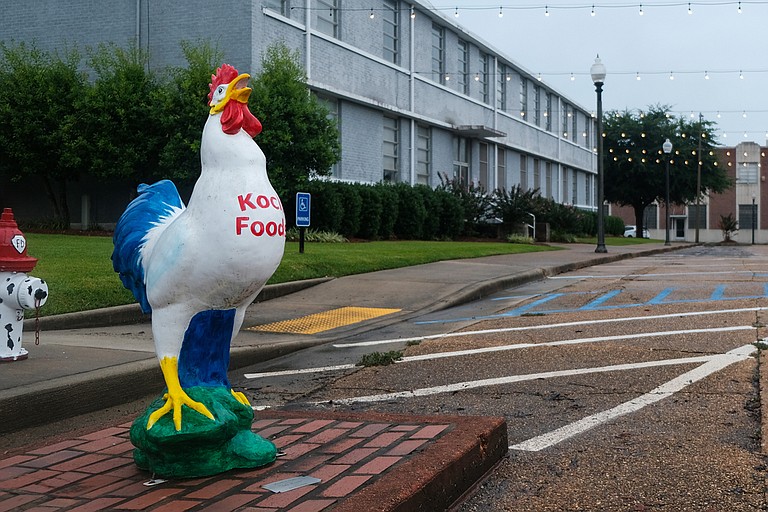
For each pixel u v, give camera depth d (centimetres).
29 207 2419
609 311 1088
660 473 439
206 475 385
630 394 615
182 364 391
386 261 1619
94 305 958
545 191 4706
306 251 1670
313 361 799
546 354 777
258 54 2170
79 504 356
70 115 2106
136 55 2172
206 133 380
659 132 5353
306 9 2397
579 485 425
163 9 2236
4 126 2144
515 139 4138
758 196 7244
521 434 520
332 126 2133
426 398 625
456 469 395
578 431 521
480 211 3250
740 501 398
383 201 2592
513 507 398
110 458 428
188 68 2097
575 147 5247
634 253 2683
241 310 405
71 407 595
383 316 1085
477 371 715
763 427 511
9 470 409
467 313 1121
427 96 3169
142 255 408
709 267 1967
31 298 667
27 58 2277
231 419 384
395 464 393
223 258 366
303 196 1595
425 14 3170
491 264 1769
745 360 718
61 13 2358
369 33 2786
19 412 555
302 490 360
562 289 1418
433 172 3256
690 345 804
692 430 516
